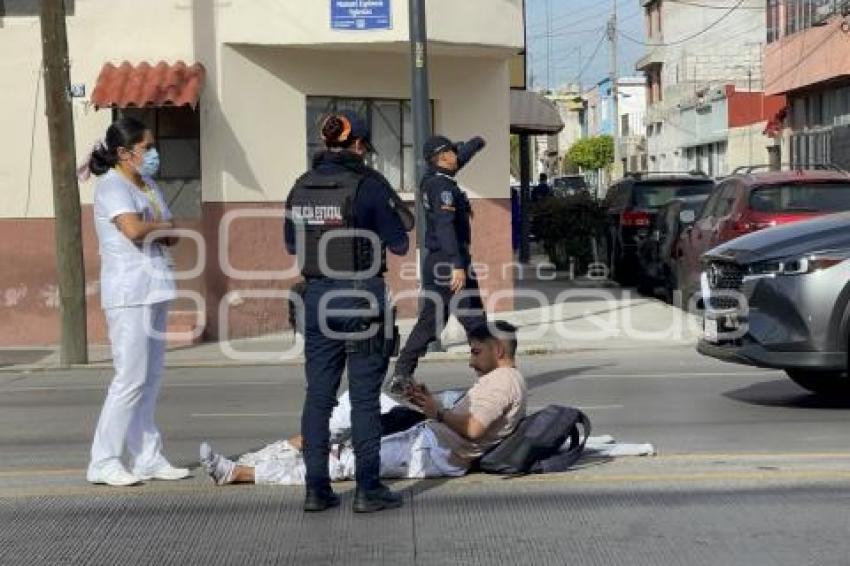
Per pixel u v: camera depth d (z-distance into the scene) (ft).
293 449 23.72
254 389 39.45
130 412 22.91
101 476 22.97
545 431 23.03
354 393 20.38
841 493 21.63
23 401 37.99
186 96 51.06
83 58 53.72
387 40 53.57
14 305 54.80
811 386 33.73
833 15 103.71
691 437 27.91
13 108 54.13
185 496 22.12
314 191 19.71
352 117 19.99
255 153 54.65
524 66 85.25
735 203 49.03
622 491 21.95
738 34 192.34
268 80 54.85
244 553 18.66
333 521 20.24
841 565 17.66
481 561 18.06
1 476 24.59
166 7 53.62
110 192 22.02
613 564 17.83
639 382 38.24
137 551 18.86
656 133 203.41
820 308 28.53
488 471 23.18
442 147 31.76
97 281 54.60
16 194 54.34
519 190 105.70
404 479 22.89
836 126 107.76
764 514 20.31
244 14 53.57
